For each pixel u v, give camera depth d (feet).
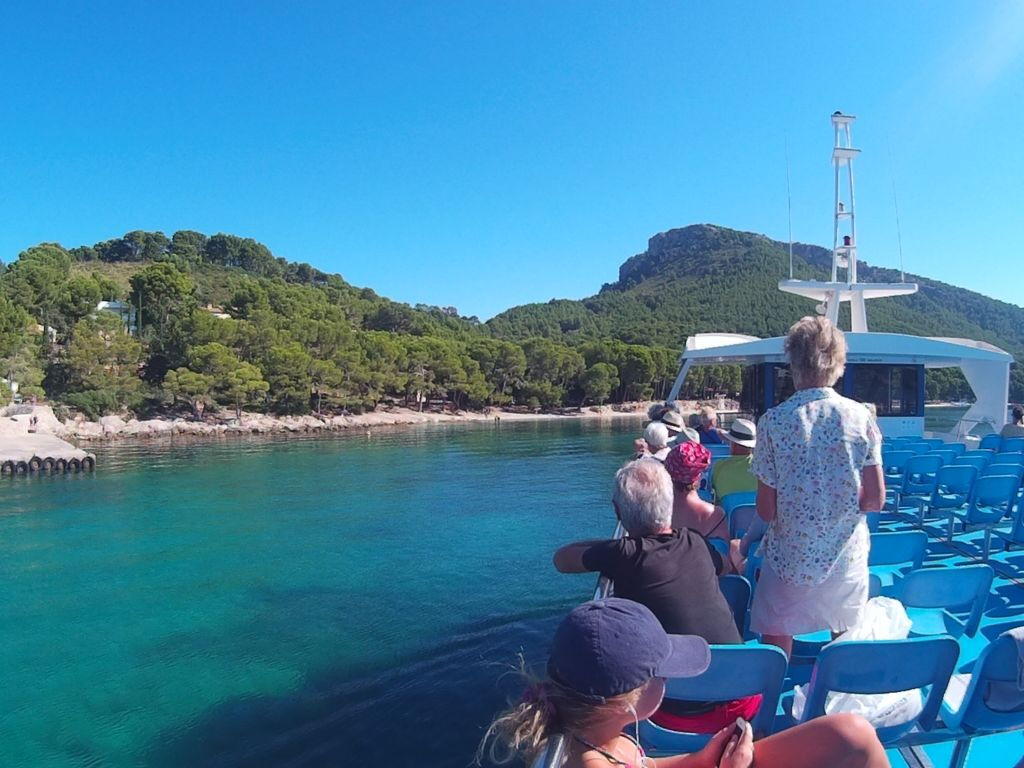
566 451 127.65
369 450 135.33
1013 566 20.61
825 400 10.92
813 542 10.85
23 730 23.49
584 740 6.20
